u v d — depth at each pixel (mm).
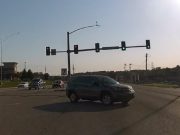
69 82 29375
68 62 60188
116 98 26047
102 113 20453
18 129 14703
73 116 19047
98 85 27203
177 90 53344
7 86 94562
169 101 29328
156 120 17156
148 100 30594
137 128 14688
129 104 26500
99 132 13773
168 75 146000
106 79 27500
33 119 17891
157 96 36844
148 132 13672
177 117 18297
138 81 136000
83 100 31406
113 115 19406
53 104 27203
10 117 18797
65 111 21719
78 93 28547
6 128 14984
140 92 46375
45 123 16375
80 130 14297
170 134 13219
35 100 32094
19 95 41562
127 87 26438
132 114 19812
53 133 13641
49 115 19609
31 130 14406
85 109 22891
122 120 17266
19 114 20234
